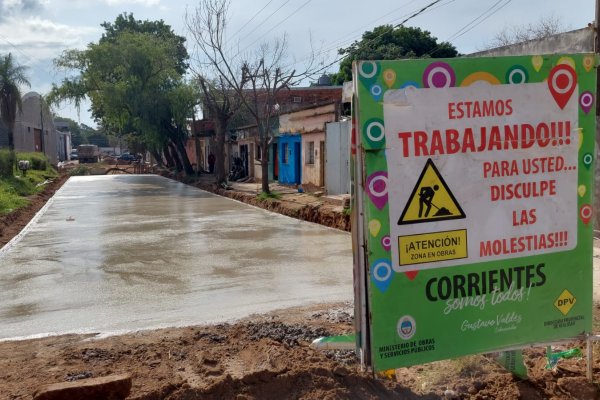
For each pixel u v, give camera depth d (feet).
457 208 12.13
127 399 13.03
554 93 12.60
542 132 12.60
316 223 50.08
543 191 12.77
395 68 11.46
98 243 39.93
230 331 18.93
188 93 113.70
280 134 90.79
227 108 92.43
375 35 118.42
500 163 12.35
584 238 13.25
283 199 66.08
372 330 11.90
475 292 12.51
